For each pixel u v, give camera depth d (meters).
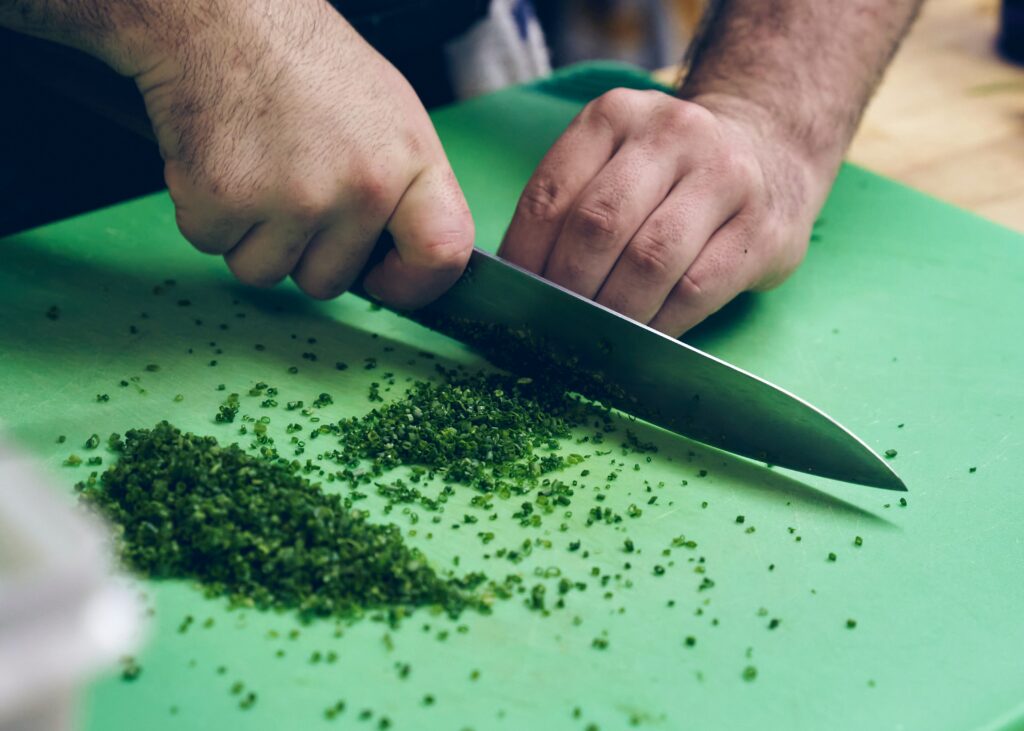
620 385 1.36
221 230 1.38
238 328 1.50
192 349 1.44
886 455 1.32
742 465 1.30
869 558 1.16
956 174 2.06
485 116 2.11
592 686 0.99
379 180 1.32
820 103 1.64
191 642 1.00
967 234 1.79
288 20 1.30
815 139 1.62
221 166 1.31
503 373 1.44
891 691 1.00
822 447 1.25
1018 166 2.09
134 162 1.94
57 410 1.31
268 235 1.38
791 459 1.28
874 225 1.82
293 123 1.29
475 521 1.17
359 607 1.05
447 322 1.48
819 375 1.46
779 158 1.56
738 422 1.29
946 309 1.61
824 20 1.71
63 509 0.56
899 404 1.41
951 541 1.19
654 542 1.16
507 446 1.28
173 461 1.16
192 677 0.97
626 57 3.14
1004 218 1.94
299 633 1.02
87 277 1.58
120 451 1.24
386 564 1.07
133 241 1.68
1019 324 1.58
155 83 1.29
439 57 2.23
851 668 1.03
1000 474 1.30
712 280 1.41
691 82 1.74
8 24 1.26
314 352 1.46
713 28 1.81
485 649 1.02
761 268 1.49
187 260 1.65
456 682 0.98
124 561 1.06
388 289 1.43
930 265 1.72
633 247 1.37
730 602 1.09
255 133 1.30
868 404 1.41
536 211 1.44
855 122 1.72
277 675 0.98
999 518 1.23
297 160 1.31
